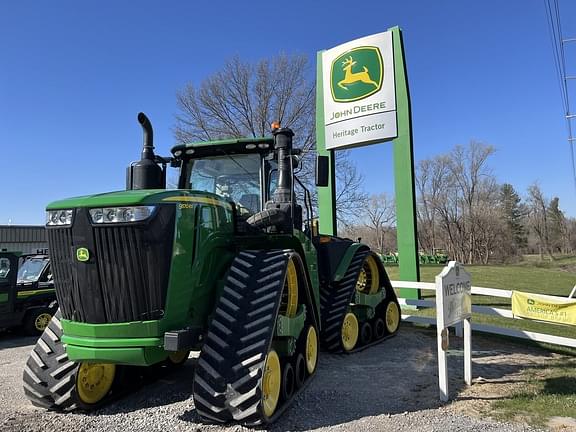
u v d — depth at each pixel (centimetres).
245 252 457
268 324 390
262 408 364
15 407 453
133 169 537
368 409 438
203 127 2875
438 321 463
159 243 377
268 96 2872
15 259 973
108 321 376
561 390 486
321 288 692
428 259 4819
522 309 698
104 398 456
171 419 410
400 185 1023
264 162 561
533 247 7231
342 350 654
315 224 698
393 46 1020
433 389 498
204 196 439
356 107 1055
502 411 427
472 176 5850
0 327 945
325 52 1115
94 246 376
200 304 423
